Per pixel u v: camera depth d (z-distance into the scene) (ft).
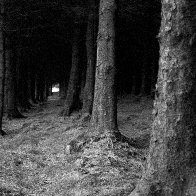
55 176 29.66
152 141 19.74
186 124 18.90
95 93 38.88
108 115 37.91
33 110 113.39
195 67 18.90
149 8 81.05
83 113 64.85
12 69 85.46
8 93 84.64
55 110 98.07
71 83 78.64
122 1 64.64
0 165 30.91
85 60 105.29
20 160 33.65
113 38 38.47
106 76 38.27
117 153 33.83
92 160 31.91
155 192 19.10
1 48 56.03
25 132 56.39
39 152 38.88
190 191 18.43
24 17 76.38
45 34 89.25
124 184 26.12
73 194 25.03
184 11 18.60
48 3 72.08
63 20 79.71
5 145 45.65
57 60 127.24
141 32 99.09
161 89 19.40
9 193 24.77
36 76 159.53
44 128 58.54
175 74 18.95
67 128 54.24
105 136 36.63
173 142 18.98
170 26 18.89
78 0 69.82
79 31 80.53
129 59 126.82
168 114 19.12
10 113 83.76
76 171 30.17
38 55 119.85
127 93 143.95
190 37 18.66
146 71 116.16
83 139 37.42
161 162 19.20
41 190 26.55
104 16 38.45
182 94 18.85
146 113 73.41
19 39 88.33
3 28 56.08
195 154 18.93
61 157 35.73
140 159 33.83
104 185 26.40
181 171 18.84
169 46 19.04
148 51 111.86
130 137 45.11
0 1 56.13
